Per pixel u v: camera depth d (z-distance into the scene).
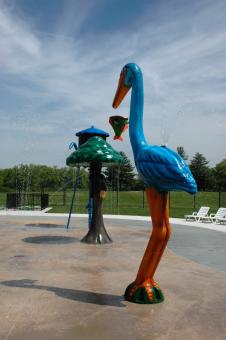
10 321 4.49
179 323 4.52
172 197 36.06
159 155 4.82
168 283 6.29
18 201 25.36
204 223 16.78
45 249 9.28
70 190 44.19
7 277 6.50
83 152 9.77
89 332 4.20
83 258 8.25
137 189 59.62
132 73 5.47
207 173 64.56
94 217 10.49
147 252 5.20
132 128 5.36
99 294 5.56
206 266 7.71
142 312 4.84
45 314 4.72
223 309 5.04
